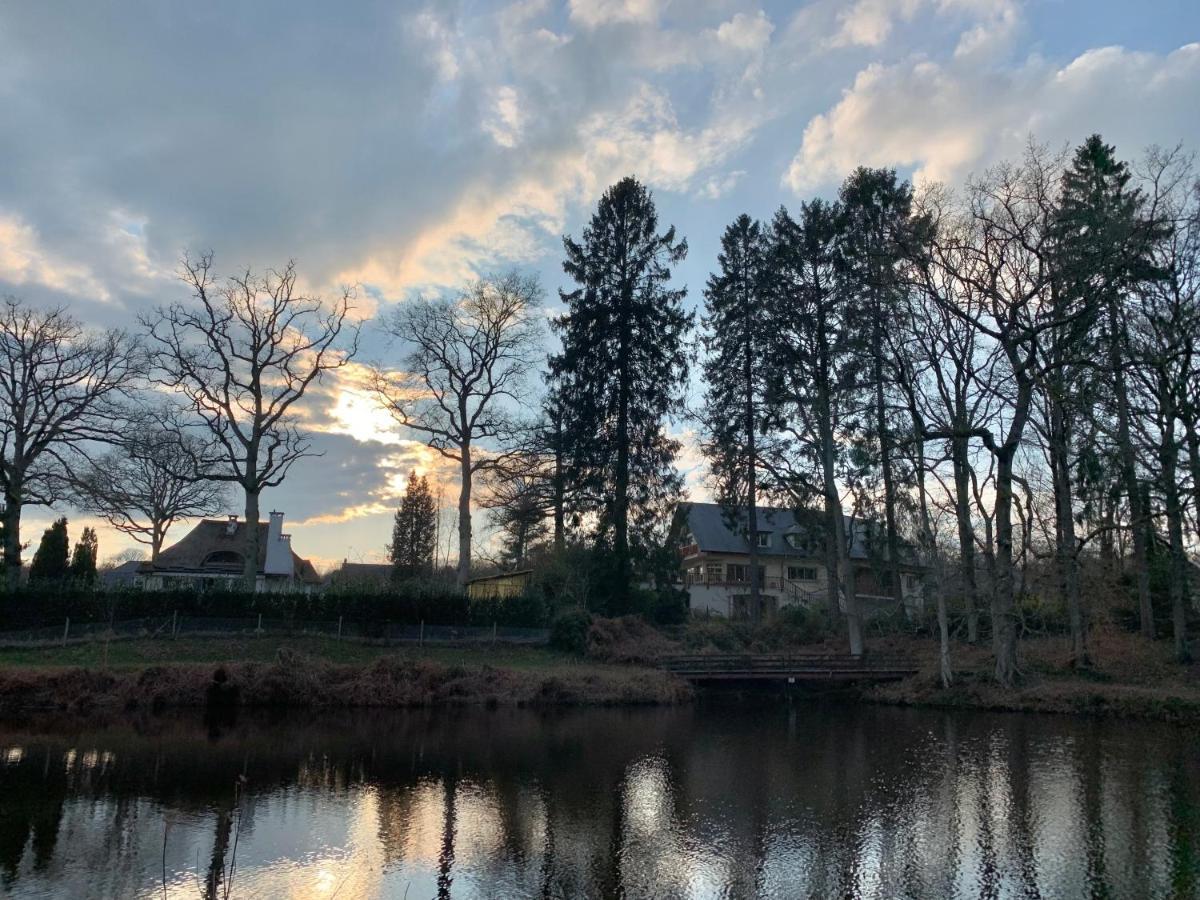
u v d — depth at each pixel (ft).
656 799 46.03
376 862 34.17
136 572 169.99
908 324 95.86
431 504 252.62
